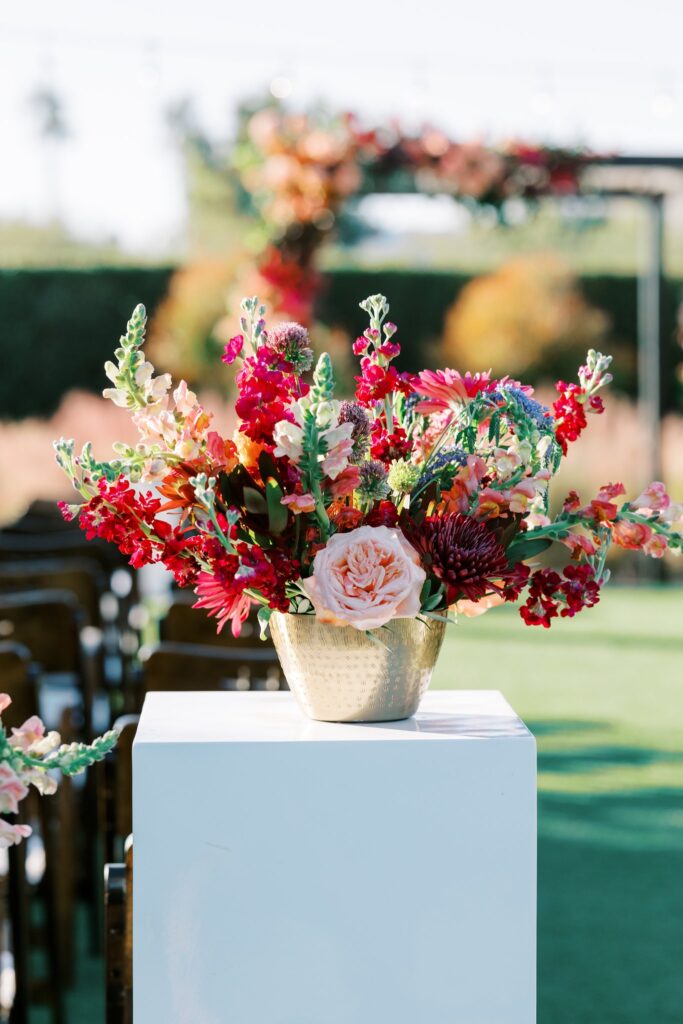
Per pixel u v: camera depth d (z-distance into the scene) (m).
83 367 13.34
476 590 1.59
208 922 1.61
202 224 16.61
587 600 1.63
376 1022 1.63
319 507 1.60
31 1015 3.04
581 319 13.01
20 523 5.98
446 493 1.67
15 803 1.43
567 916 3.60
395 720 1.73
